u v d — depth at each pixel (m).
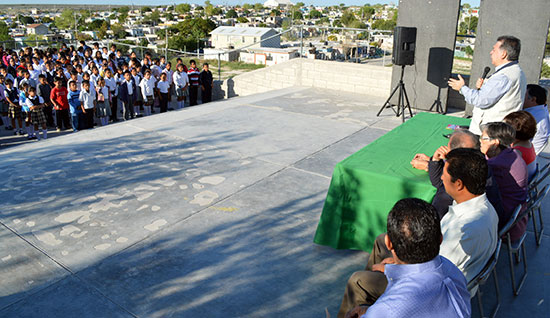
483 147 2.91
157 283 3.03
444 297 1.43
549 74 7.99
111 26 142.75
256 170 5.18
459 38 9.16
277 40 80.25
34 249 3.47
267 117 7.67
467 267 2.07
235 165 5.34
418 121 4.78
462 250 2.01
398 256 1.49
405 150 3.74
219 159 5.55
